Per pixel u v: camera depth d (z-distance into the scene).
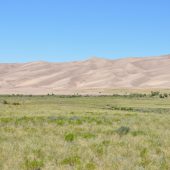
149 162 14.73
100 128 25.64
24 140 19.89
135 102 93.75
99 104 81.56
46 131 24.08
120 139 20.48
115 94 162.00
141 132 24.22
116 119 33.94
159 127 28.38
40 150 16.77
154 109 62.00
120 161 14.58
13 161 14.32
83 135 21.77
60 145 18.16
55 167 13.56
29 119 32.00
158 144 19.27
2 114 39.22
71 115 38.47
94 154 15.89
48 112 43.72
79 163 14.30
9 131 24.05
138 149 17.59
